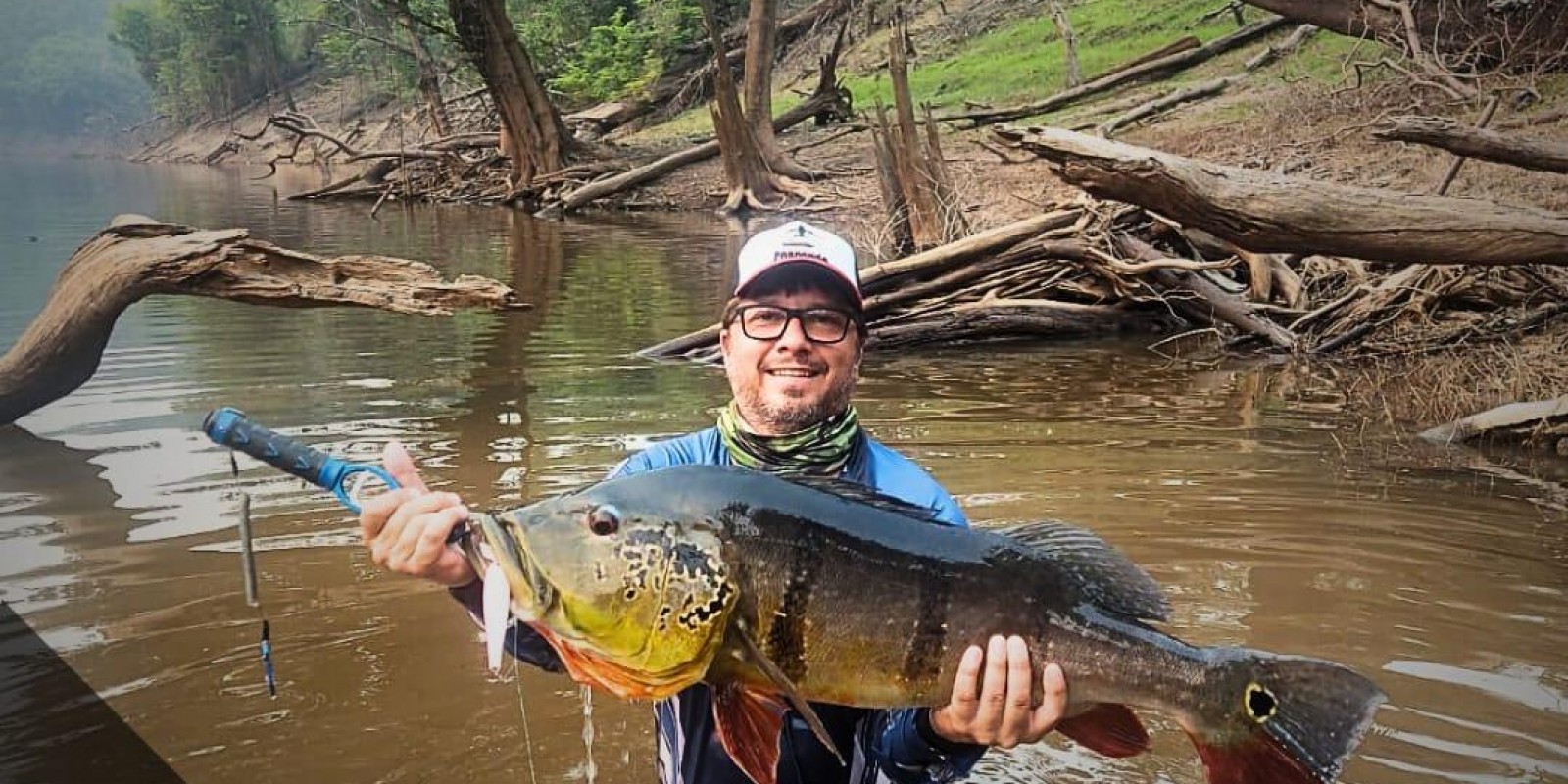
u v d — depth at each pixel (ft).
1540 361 10.55
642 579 2.99
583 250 21.71
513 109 32.35
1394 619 6.09
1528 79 17.54
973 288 13.78
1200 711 3.22
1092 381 11.27
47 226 26.23
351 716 5.24
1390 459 8.69
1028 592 3.26
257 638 5.93
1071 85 28.68
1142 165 9.95
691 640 3.04
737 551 3.05
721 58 27.07
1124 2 34.06
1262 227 10.01
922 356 12.53
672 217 28.22
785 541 3.10
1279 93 22.53
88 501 7.81
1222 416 9.95
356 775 4.81
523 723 5.22
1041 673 3.26
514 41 31.94
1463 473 8.38
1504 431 9.16
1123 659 3.24
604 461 8.55
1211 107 23.22
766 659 3.06
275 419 9.63
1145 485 8.04
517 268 19.34
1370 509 7.61
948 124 28.99
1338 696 3.11
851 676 3.20
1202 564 6.78
